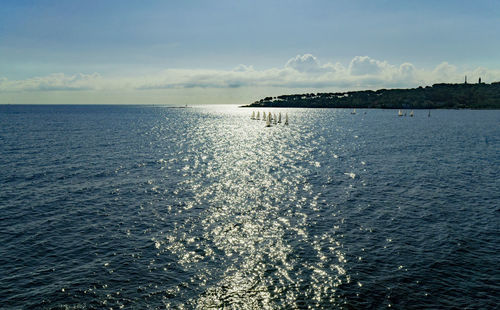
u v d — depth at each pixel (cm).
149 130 12950
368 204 3675
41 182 4509
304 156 7012
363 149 7894
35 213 3331
